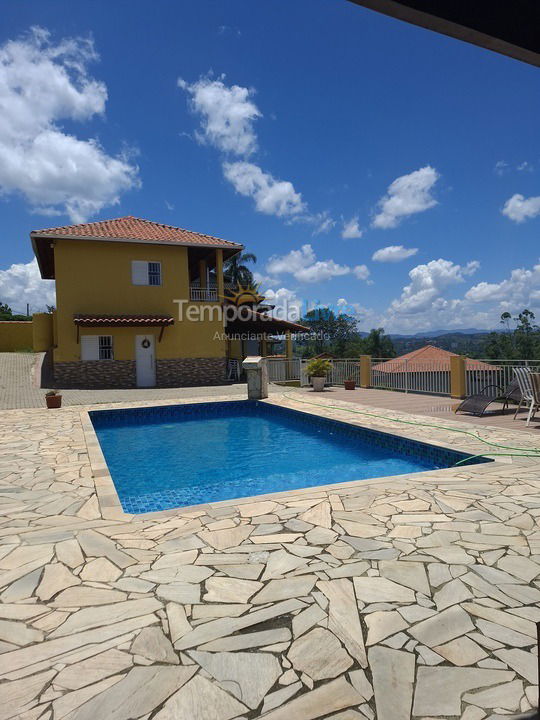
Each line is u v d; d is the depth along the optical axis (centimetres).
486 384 1240
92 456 691
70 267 1923
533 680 200
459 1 133
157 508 593
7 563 329
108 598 278
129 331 2005
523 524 387
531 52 146
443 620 248
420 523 394
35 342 2378
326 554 335
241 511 436
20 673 212
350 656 221
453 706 186
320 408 1221
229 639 235
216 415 1348
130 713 186
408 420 983
